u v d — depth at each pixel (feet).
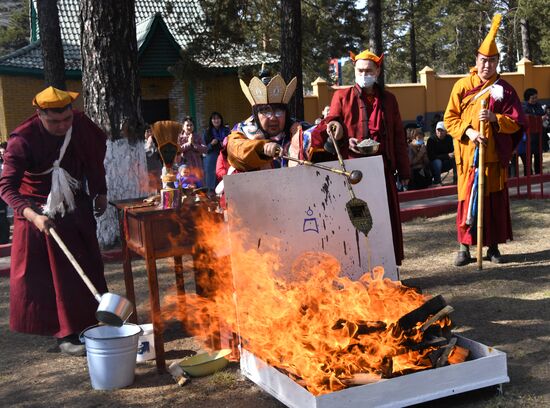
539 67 111.04
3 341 19.56
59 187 16.89
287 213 15.53
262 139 16.24
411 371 13.15
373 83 20.02
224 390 14.64
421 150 45.57
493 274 23.40
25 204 16.30
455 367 12.98
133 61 30.19
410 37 163.84
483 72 23.61
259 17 70.59
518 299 20.22
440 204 37.83
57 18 50.11
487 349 13.74
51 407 14.49
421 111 103.86
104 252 29.66
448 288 22.00
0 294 25.22
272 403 13.80
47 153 16.99
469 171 24.21
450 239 30.48
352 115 20.01
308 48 83.35
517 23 142.82
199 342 18.15
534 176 45.37
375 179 16.57
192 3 89.35
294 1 48.62
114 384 15.10
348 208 15.81
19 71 72.43
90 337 15.20
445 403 13.20
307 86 138.10
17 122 73.87
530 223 31.83
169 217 15.46
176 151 16.19
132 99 30.25
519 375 14.47
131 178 30.22
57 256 16.96
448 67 187.52
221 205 16.07
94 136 17.72
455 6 149.38
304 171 15.84
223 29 64.64
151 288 15.55
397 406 12.49
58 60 50.26
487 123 23.71
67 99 16.58
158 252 15.46
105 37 29.48
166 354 17.30
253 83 16.46
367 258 16.26
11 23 167.84
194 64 65.62
